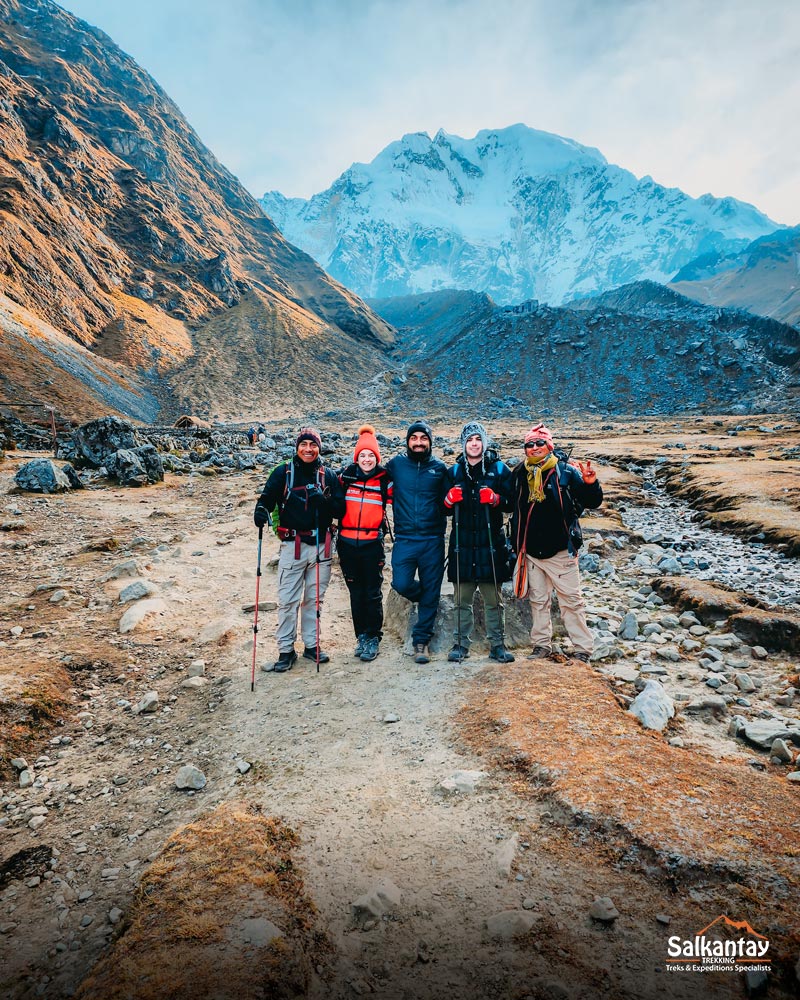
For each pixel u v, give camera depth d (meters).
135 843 4.14
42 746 5.47
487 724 5.00
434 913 3.14
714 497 18.00
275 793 4.39
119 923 3.28
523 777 4.19
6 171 156.75
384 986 2.76
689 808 3.68
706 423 77.25
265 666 6.99
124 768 5.12
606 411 121.44
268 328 184.62
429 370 172.75
